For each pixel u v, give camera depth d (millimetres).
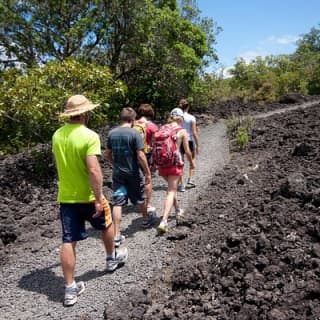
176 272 4863
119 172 5746
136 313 4148
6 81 9859
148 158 6898
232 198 7180
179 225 6258
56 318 4332
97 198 4422
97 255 5691
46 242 6453
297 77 34406
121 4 19859
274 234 5016
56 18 19891
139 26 19984
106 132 17078
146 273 5012
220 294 4301
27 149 11609
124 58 22031
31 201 8531
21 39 19859
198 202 7414
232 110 26328
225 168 9820
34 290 4973
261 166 9391
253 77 34500
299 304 3791
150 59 20844
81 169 4449
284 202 5949
